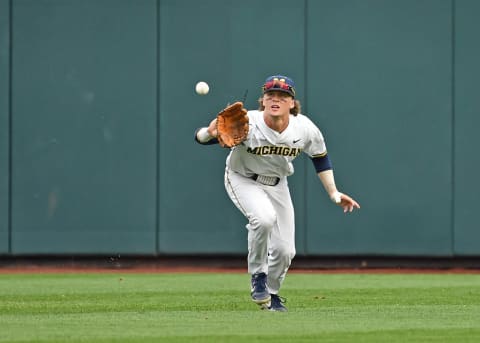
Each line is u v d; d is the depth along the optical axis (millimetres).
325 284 44125
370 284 44125
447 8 53469
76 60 54219
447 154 53719
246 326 25922
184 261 54906
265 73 53719
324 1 53562
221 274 51250
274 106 28500
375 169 53875
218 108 53875
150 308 32156
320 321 27297
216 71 53844
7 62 54281
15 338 23562
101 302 34719
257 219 28781
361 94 53688
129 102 54188
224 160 54281
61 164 54406
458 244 53844
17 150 54344
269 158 29328
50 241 54500
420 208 53875
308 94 53688
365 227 54000
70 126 54312
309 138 29578
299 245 54125
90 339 23234
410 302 34656
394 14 53562
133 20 54094
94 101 54219
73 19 54188
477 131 53531
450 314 29750
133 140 54219
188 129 54094
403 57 53625
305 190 53938
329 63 53594
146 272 52844
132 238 54500
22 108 54344
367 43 53656
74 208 54500
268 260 30344
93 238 54531
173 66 53969
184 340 22984
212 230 54406
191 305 33281
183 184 54312
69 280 46656
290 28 53688
